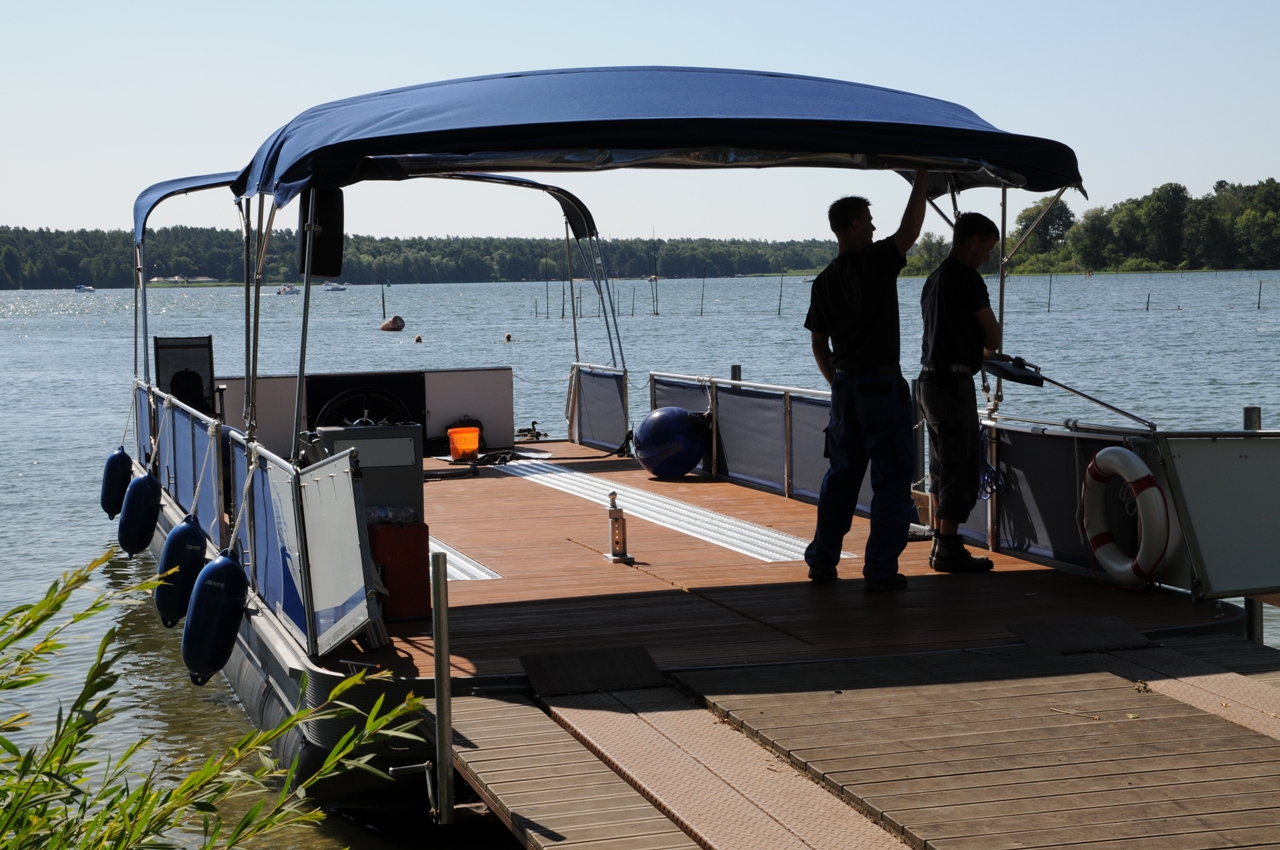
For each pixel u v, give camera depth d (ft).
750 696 14.21
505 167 24.07
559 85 21.48
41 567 35.47
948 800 10.91
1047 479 21.27
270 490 19.54
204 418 26.23
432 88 22.52
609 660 15.61
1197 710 13.47
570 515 28.35
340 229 19.57
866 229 19.22
